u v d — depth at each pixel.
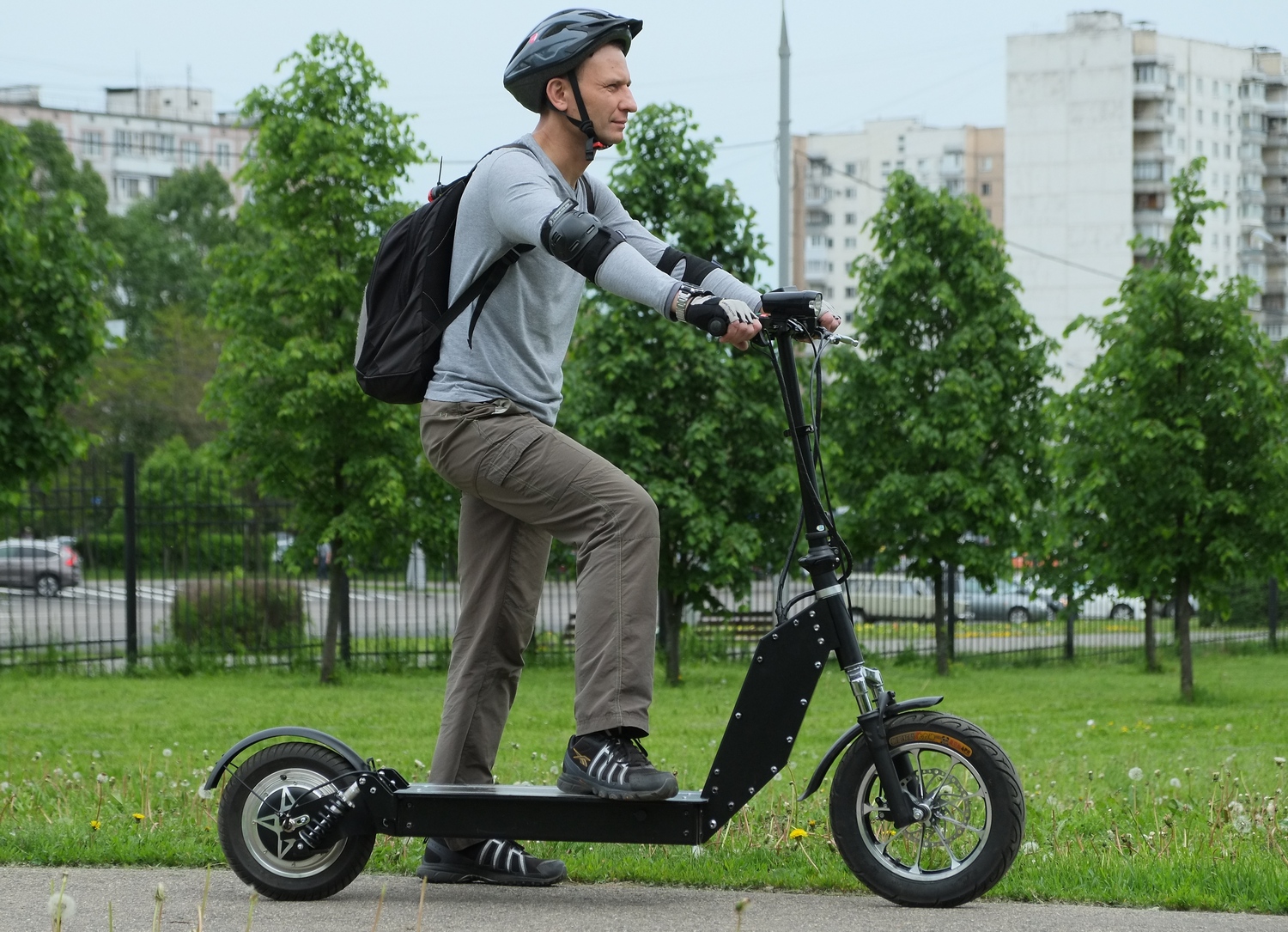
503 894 5.47
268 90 23.06
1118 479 21.89
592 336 24.33
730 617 25.25
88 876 5.80
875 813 5.23
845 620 5.22
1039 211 164.12
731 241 25.06
